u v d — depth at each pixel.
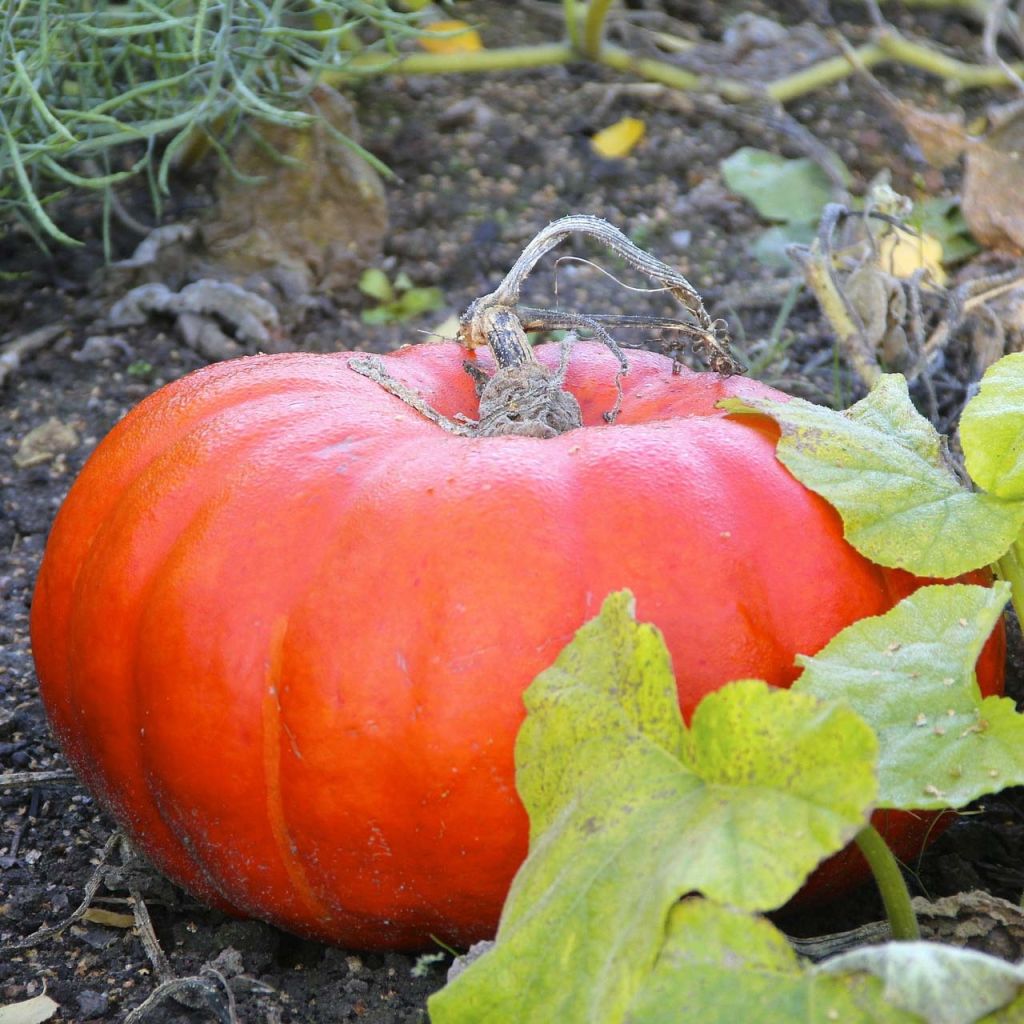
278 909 1.08
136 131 1.44
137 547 1.07
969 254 1.60
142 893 1.17
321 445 1.07
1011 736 1.00
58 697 1.12
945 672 1.02
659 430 1.08
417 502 1.04
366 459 1.06
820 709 0.94
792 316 1.61
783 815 0.94
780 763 0.94
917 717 1.01
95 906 1.17
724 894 0.92
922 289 1.47
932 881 1.16
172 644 1.05
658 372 1.17
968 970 0.91
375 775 1.02
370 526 1.03
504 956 0.96
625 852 0.96
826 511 1.06
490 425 1.11
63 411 1.53
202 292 1.59
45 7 1.40
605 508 1.04
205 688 1.04
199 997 1.10
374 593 1.02
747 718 0.95
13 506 1.46
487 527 1.02
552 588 1.02
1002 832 1.20
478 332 1.13
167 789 1.07
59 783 1.25
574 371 1.17
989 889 1.16
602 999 0.94
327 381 1.12
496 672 1.01
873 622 1.03
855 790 0.93
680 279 1.14
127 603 1.07
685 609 1.03
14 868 1.19
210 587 1.04
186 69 1.58
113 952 1.14
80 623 1.09
